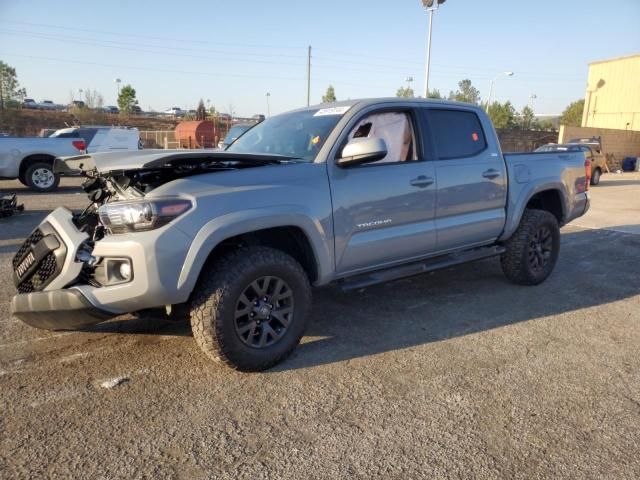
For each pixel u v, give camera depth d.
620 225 10.23
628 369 3.61
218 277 3.21
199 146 35.09
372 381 3.36
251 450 2.61
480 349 3.91
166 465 2.48
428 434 2.77
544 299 5.20
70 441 2.65
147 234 3.00
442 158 4.59
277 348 3.47
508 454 2.61
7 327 4.21
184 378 3.36
